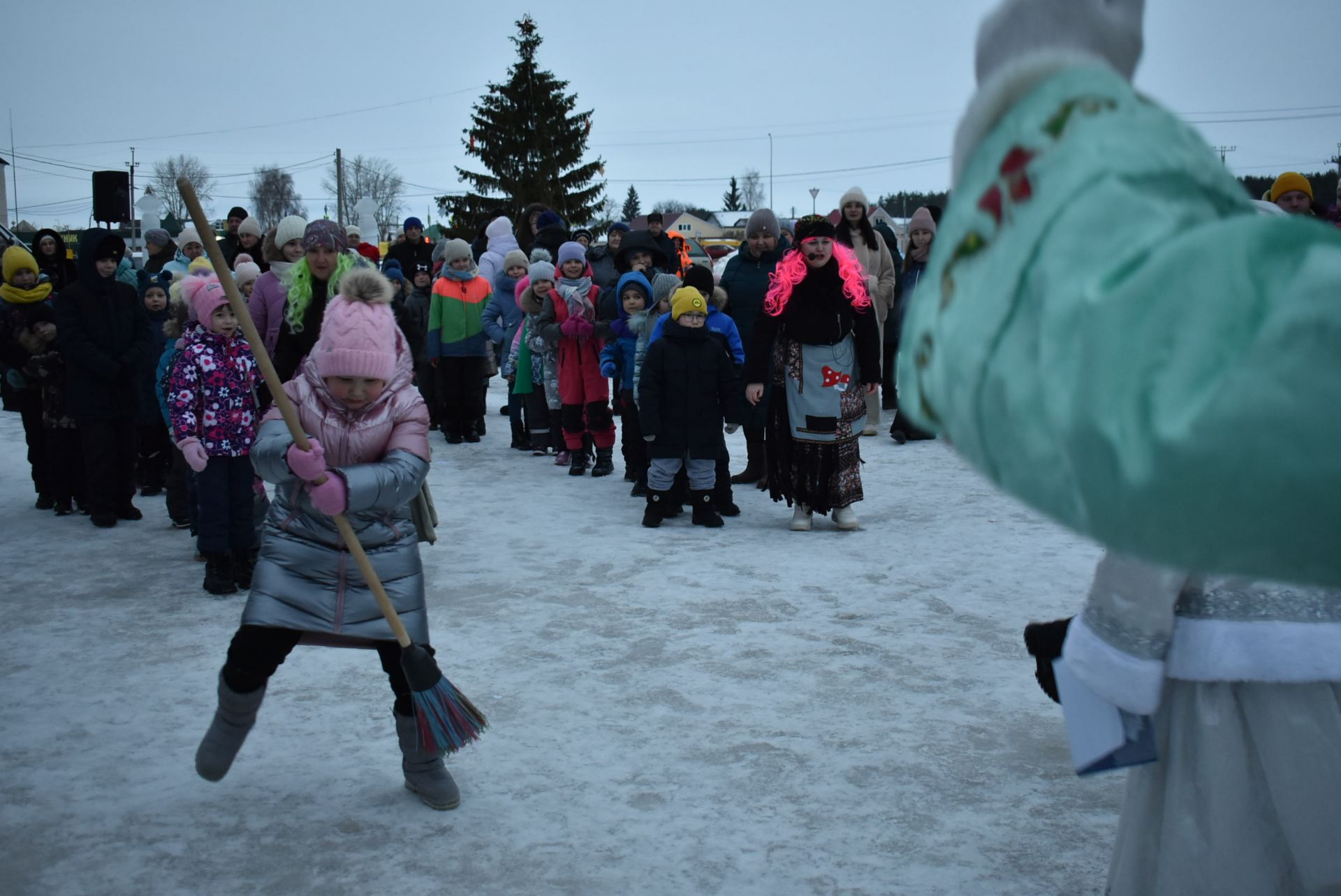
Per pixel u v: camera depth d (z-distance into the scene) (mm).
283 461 3160
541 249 11477
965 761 3641
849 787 3463
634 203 116812
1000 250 631
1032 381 581
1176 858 1881
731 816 3289
